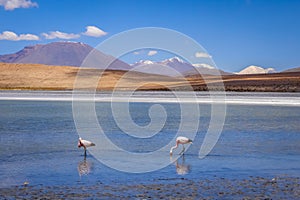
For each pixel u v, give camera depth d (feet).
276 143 72.74
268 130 92.12
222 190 40.75
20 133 86.69
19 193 40.09
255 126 99.60
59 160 57.77
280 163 55.06
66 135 84.07
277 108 156.35
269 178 46.01
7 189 41.68
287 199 37.47
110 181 45.27
